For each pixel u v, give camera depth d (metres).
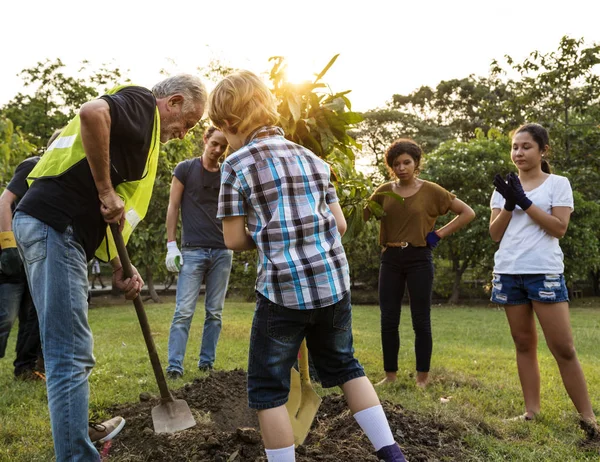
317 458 2.68
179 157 13.83
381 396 3.88
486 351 6.95
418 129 39.38
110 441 2.92
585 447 3.08
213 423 3.15
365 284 23.48
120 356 5.38
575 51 16.84
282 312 2.18
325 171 2.39
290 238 2.19
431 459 2.74
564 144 17.45
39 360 4.58
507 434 3.26
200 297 20.55
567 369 3.48
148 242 14.44
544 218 3.42
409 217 4.46
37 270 2.36
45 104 26.28
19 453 2.84
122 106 2.41
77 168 2.40
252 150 2.28
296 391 2.90
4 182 9.07
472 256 18.91
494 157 18.91
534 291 3.48
